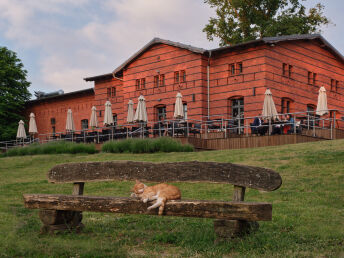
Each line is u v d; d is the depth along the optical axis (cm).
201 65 2462
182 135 2117
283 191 895
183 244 530
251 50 2308
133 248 523
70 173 611
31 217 748
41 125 3847
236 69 2383
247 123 2241
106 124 2548
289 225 610
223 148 1948
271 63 2284
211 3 3431
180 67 2569
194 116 2472
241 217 469
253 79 2284
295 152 1283
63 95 3566
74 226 616
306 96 2533
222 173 512
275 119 1981
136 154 1761
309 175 1001
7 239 561
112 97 3117
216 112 2442
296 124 1947
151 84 2738
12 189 1138
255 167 498
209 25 3416
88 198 556
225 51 2414
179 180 535
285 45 2400
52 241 548
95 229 633
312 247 495
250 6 3306
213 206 481
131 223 682
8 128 3566
